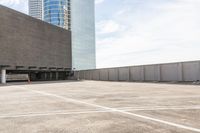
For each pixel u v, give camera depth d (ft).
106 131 16.19
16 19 131.75
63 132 16.17
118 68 136.67
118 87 68.80
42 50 157.07
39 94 47.37
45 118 21.31
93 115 22.38
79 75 189.78
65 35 191.62
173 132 15.60
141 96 40.14
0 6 119.65
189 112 23.36
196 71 83.66
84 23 311.88
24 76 155.33
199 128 16.61
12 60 127.24
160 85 77.36
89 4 325.21
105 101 33.63
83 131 16.31
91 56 326.85
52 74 187.83
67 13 292.81
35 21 150.10
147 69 111.14
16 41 131.13
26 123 19.30
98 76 161.38
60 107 28.14
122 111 24.47
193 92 47.29
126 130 16.34
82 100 35.29
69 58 197.57
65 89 62.54
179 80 91.35
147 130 16.24
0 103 32.96
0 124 19.03
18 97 41.57
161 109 25.44
